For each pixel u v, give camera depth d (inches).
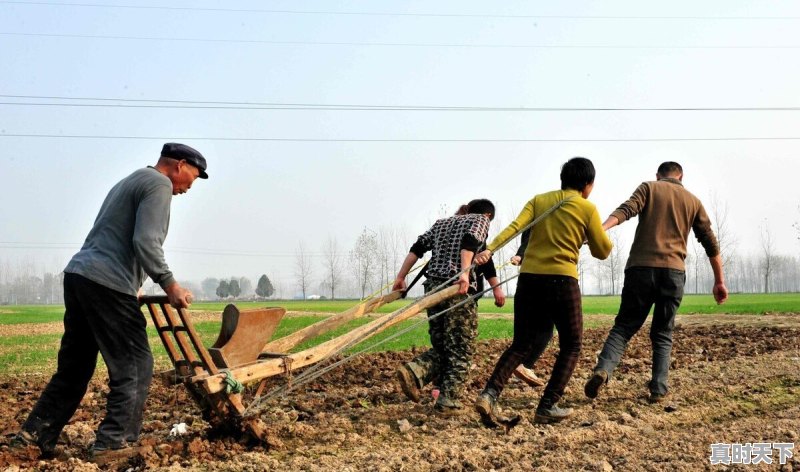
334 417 261.9
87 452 217.0
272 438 220.5
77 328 208.2
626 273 290.7
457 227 269.0
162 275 198.1
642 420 257.3
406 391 259.1
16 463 199.8
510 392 310.0
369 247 4387.3
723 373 350.3
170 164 214.8
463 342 261.9
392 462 201.3
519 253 286.5
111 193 211.5
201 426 251.3
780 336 555.8
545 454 214.2
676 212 287.3
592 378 271.0
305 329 237.0
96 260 201.6
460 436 234.8
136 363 205.9
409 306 245.4
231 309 210.2
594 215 249.9
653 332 293.0
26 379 404.8
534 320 251.1
